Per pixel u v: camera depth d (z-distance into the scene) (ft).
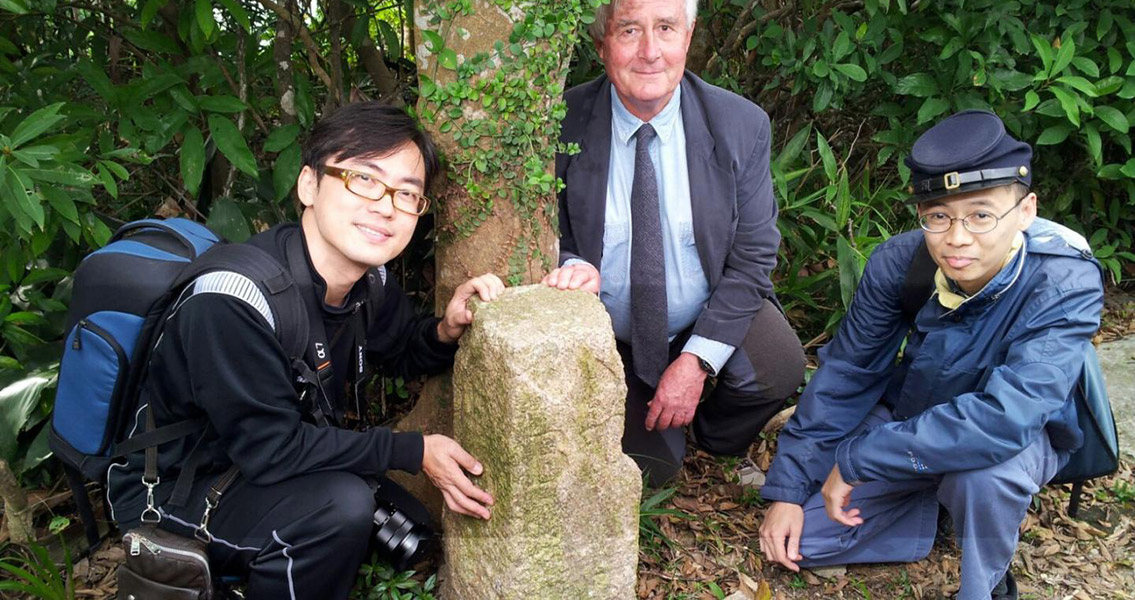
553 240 7.52
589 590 6.72
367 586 7.47
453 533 7.05
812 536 8.23
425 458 6.55
